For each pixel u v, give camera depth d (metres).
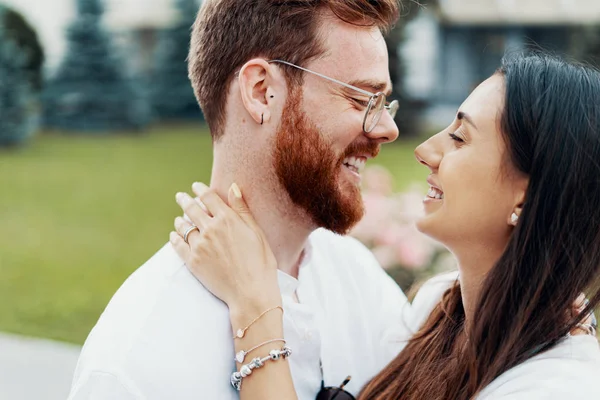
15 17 18.88
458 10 19.92
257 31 1.51
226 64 1.55
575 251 1.40
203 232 1.53
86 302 5.70
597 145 1.39
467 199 1.46
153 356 1.41
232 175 1.59
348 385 1.77
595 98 1.40
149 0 26.67
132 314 1.46
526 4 19.23
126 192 10.43
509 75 1.45
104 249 7.42
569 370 1.32
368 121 1.53
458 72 20.56
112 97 18.77
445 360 1.64
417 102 15.37
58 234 8.05
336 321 1.80
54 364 4.16
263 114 1.52
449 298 1.72
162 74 21.78
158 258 1.62
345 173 1.57
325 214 1.57
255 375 1.44
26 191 10.53
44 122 18.98
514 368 1.39
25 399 3.70
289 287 1.62
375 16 1.51
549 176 1.39
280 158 1.53
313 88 1.50
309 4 1.48
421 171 10.55
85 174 11.95
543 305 1.42
